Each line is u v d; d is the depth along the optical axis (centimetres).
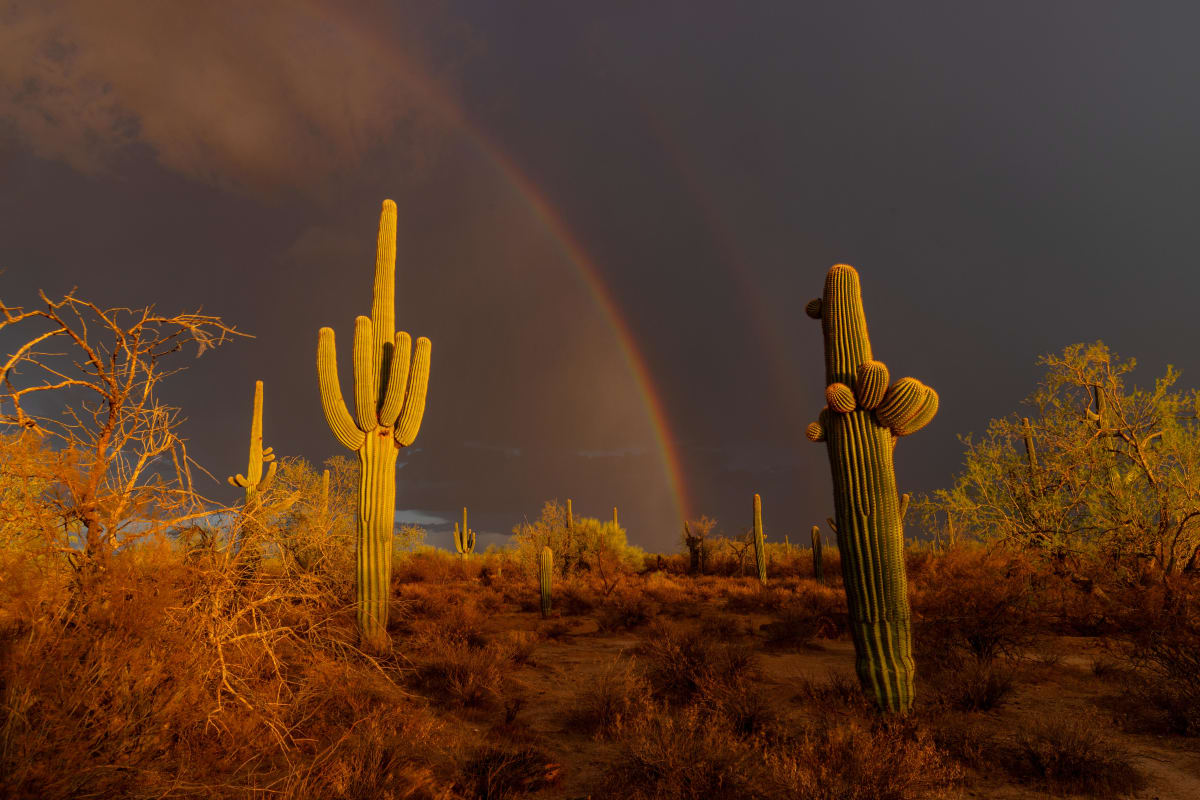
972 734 627
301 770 440
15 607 374
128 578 413
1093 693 820
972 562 1089
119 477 447
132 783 348
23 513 409
